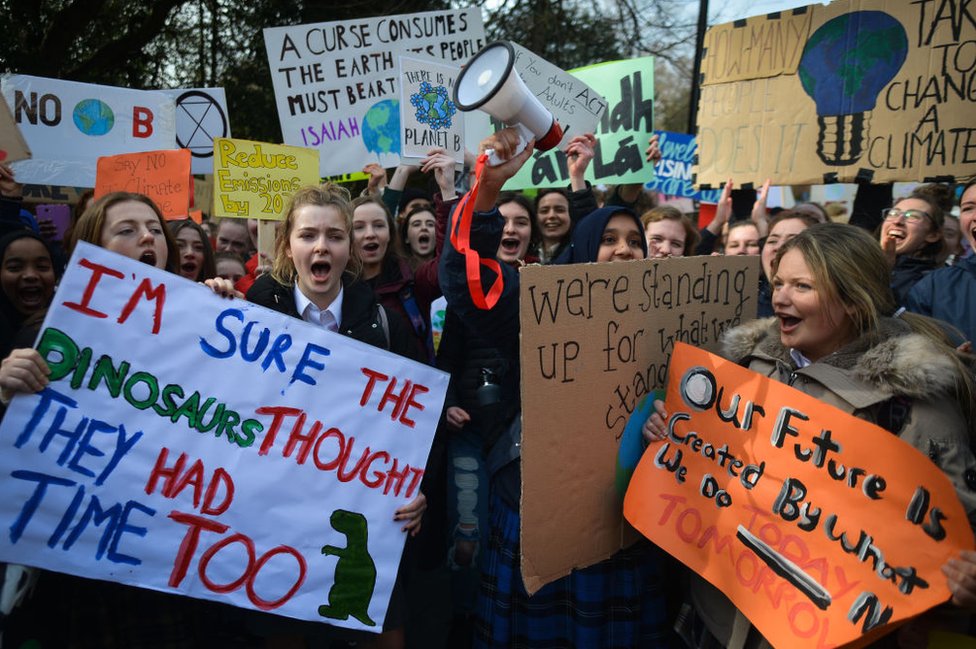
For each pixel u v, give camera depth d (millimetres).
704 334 2363
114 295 1948
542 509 1949
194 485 2021
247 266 4629
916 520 1586
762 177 3662
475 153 4512
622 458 2148
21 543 1847
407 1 9609
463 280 1957
